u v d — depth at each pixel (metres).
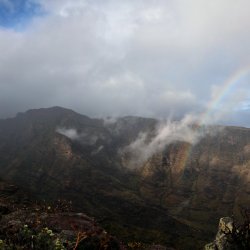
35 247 18.30
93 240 21.61
